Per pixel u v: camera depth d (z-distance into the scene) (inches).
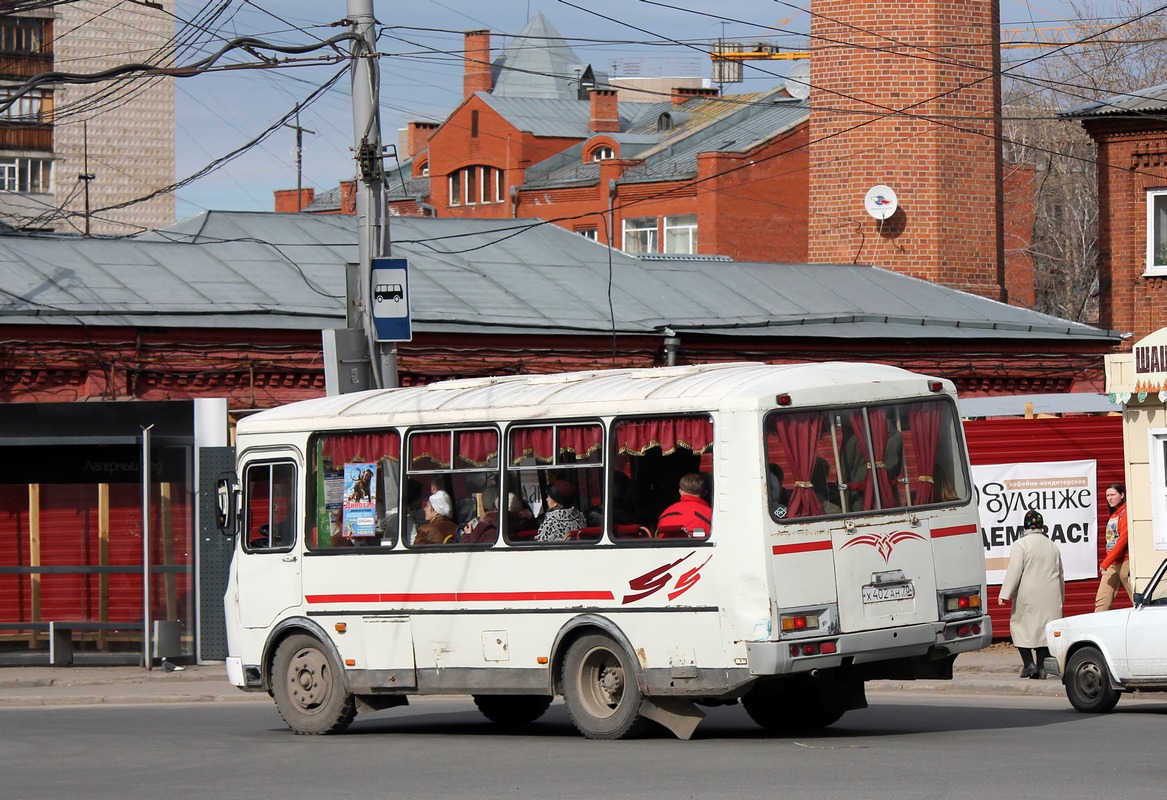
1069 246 3196.4
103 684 1206.3
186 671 1249.4
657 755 689.6
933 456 768.3
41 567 1290.6
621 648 756.0
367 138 1091.9
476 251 1731.1
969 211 2055.9
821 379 743.7
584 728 767.1
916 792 551.5
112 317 1347.2
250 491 908.6
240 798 586.2
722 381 745.6
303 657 876.6
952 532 765.9
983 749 678.5
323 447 878.4
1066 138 3211.1
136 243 1549.0
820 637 718.5
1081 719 833.5
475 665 808.9
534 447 795.4
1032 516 1064.2
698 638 730.8
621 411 764.0
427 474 836.0
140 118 3996.1
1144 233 1971.0
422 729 901.8
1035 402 1353.3
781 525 718.5
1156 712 885.8
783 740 745.6
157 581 1278.3
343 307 1461.6
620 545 757.9
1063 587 1074.1
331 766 685.3
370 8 1098.1
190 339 1369.3
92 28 3892.7
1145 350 1131.3
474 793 582.6
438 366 1469.0
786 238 3681.1
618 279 1717.5
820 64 2085.4
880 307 1811.0
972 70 2053.4
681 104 4343.0
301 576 877.2
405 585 836.0
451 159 4350.4
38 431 1282.0
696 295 1713.8
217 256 1556.3
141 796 596.4
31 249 1486.2
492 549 804.0
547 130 4256.9
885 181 2044.8
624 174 3887.8
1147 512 1143.6
